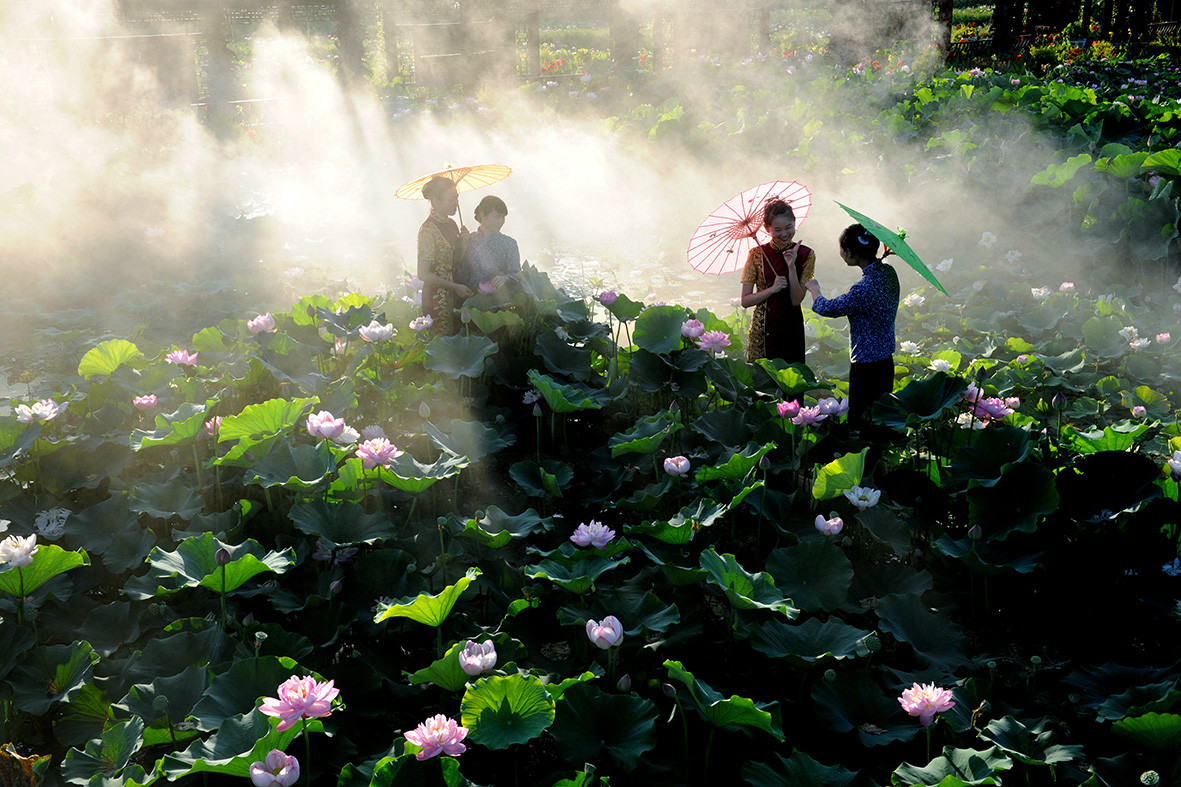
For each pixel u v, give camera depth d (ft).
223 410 15.67
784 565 10.82
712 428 14.19
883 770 8.89
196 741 7.89
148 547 11.45
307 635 10.00
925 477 12.81
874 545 12.76
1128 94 46.55
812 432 13.30
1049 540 11.59
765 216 16.07
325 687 7.43
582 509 13.96
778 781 8.10
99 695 9.07
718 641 10.94
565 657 10.18
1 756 8.54
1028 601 11.51
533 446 16.39
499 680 7.99
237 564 9.53
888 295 14.76
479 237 17.99
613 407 16.96
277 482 11.78
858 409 15.33
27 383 19.74
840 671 9.78
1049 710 9.80
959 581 11.86
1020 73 61.05
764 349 16.76
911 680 9.61
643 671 10.03
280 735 7.41
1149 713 7.96
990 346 20.63
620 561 10.22
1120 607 11.28
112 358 15.16
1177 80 54.49
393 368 17.19
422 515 13.71
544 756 9.14
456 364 15.55
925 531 12.42
